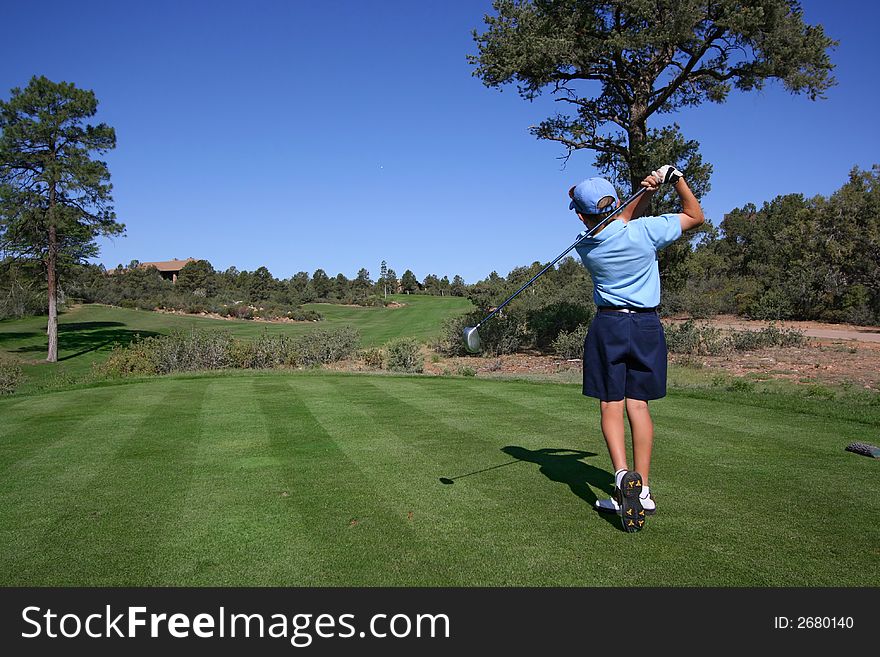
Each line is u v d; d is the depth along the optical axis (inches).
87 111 1173.7
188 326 1699.1
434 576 115.5
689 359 613.3
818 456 196.9
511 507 150.9
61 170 1136.8
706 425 245.9
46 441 237.8
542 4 738.8
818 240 1192.2
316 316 2018.9
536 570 116.9
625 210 148.9
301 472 186.4
